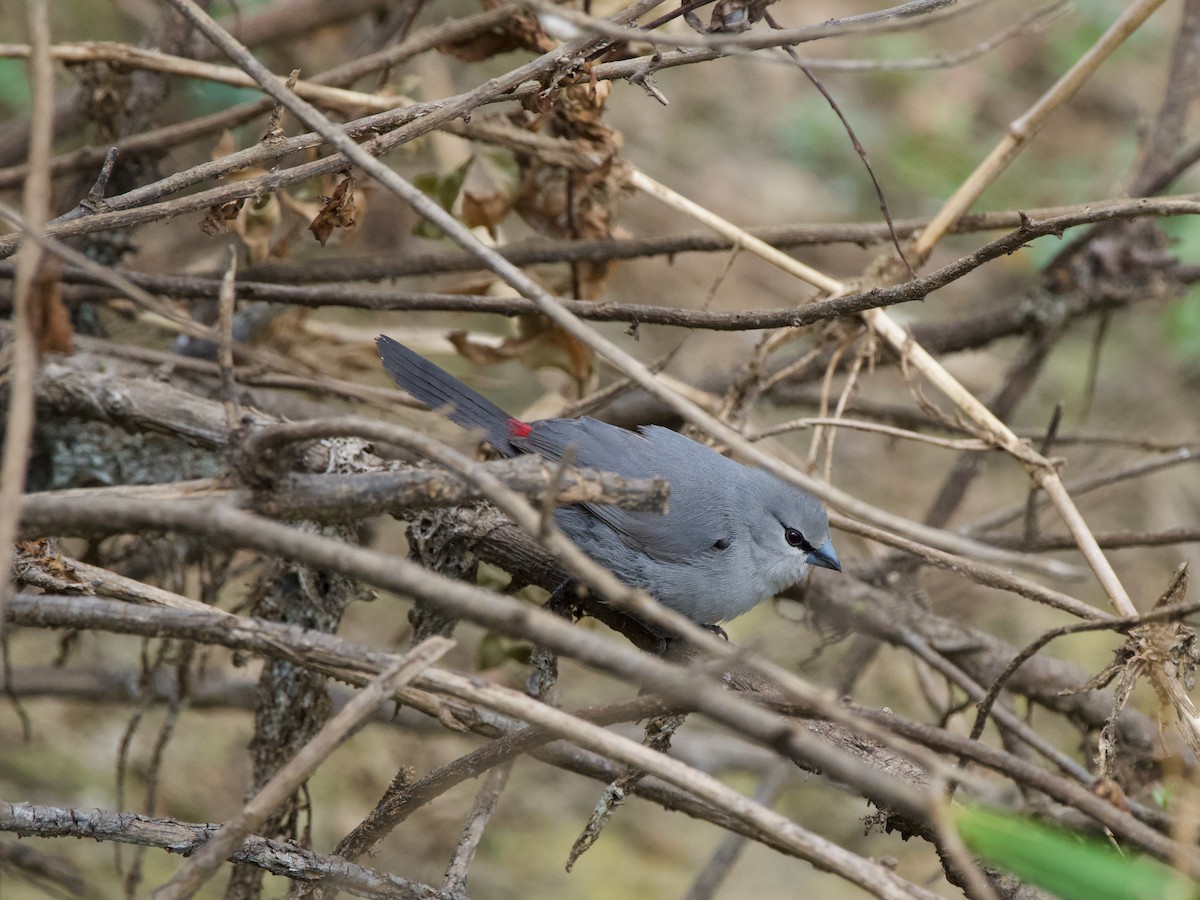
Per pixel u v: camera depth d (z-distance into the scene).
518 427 8.80
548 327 10.44
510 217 16.34
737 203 17.22
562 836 12.86
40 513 4.66
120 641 12.86
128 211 7.03
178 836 6.12
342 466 8.01
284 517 5.60
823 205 17.39
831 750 4.47
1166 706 6.67
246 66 5.82
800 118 18.16
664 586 8.84
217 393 9.76
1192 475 15.46
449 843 12.16
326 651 5.39
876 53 18.05
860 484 15.90
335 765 12.73
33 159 4.71
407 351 9.01
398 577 4.44
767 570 9.09
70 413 8.52
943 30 18.61
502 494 4.68
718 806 4.93
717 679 7.77
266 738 8.15
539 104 8.09
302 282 10.40
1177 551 14.54
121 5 14.71
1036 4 18.48
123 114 10.55
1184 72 12.10
